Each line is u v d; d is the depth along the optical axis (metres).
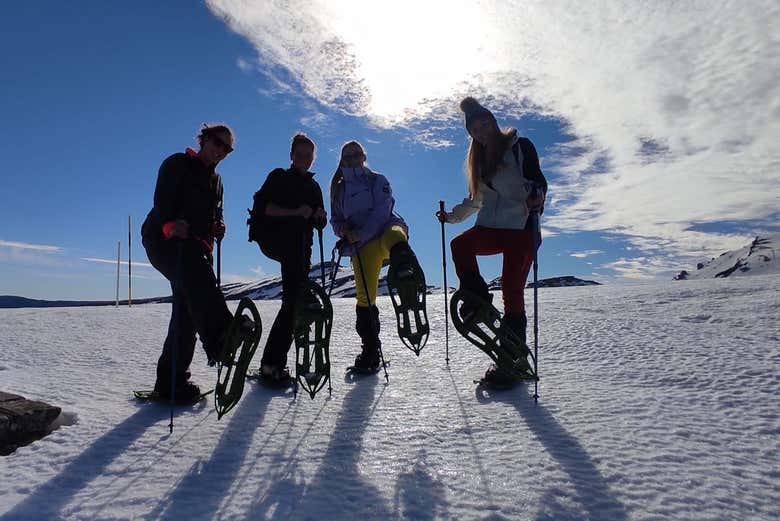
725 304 5.99
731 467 1.87
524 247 3.26
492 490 1.77
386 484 1.85
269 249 3.49
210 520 1.63
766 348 3.57
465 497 1.73
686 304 6.33
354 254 3.70
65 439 2.36
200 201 2.99
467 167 3.57
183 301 2.91
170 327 2.98
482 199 3.58
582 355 3.75
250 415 2.72
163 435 2.41
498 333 2.91
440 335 5.15
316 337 2.93
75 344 5.13
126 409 2.84
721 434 2.16
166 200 2.80
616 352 3.74
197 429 2.50
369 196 3.70
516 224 3.25
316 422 2.57
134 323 7.05
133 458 2.13
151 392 3.10
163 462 2.09
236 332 2.55
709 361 3.28
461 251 3.27
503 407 2.68
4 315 8.64
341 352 4.48
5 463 2.08
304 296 2.88
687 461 1.93
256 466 2.04
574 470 1.89
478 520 1.59
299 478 1.92
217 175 3.22
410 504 1.70
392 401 2.90
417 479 1.88
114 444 2.29
